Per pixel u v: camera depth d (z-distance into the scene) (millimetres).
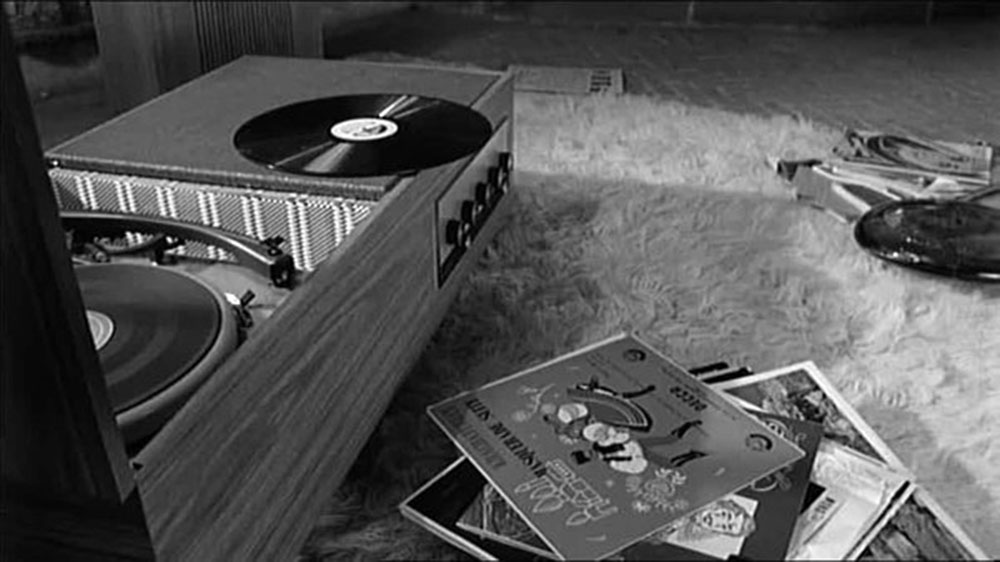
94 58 2535
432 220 1106
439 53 3096
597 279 1432
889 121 1913
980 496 932
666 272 1458
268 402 736
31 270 539
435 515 772
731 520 718
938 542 718
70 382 563
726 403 888
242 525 715
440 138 1199
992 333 1248
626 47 3117
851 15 3207
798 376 983
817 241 1544
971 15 2047
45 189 528
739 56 2896
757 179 1822
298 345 778
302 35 2570
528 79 2686
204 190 1115
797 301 1357
